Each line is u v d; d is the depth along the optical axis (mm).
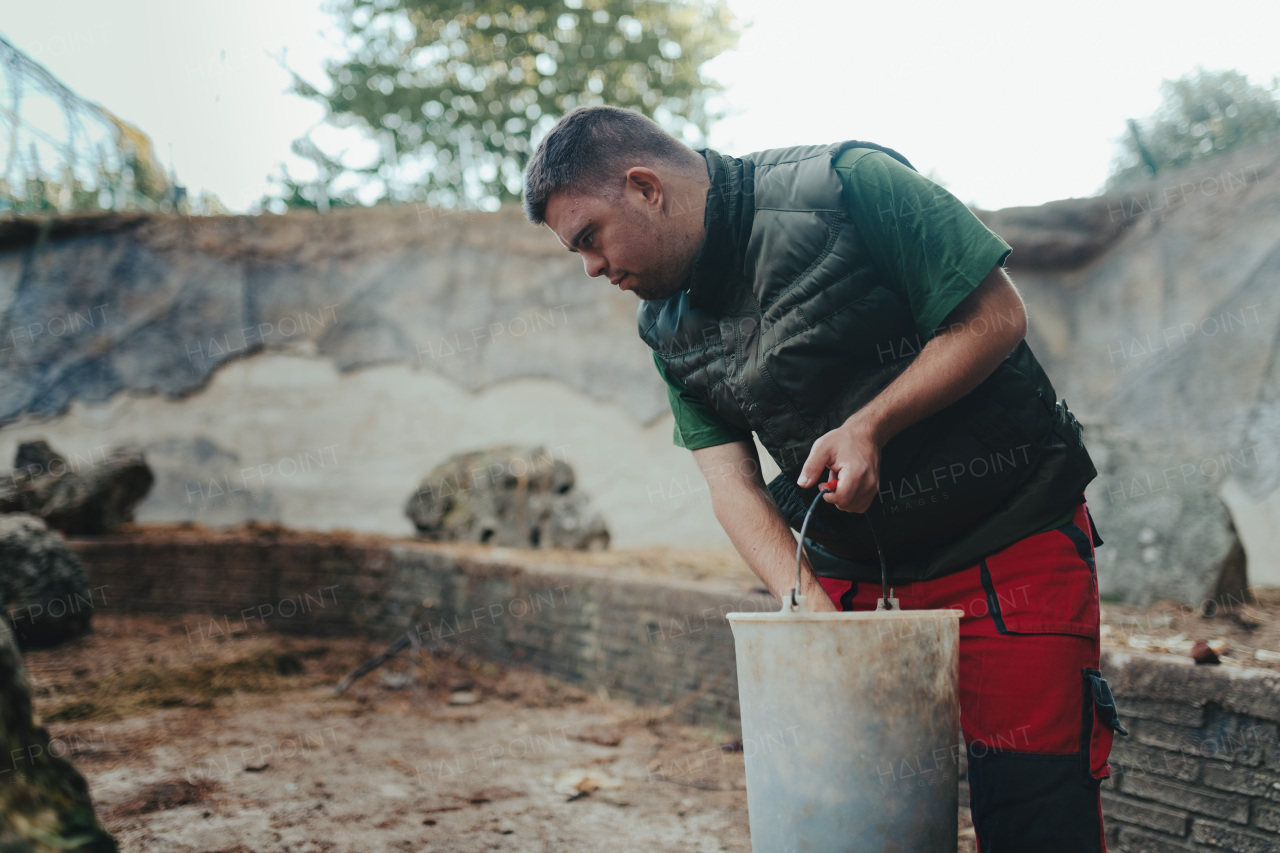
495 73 13336
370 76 13016
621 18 13719
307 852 2465
